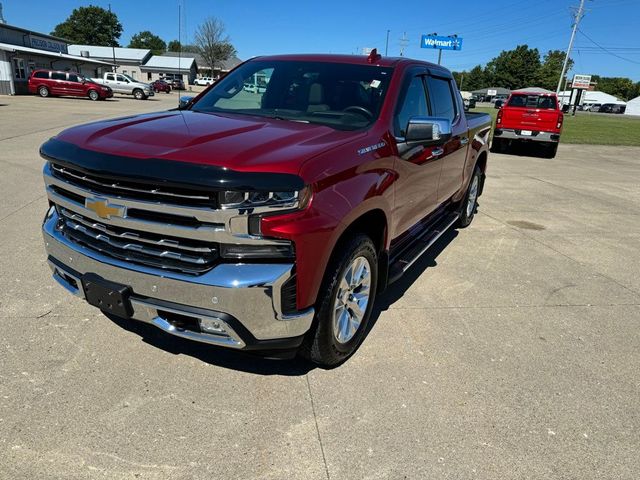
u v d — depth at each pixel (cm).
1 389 275
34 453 233
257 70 419
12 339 324
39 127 1508
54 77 3356
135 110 2455
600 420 285
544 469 245
